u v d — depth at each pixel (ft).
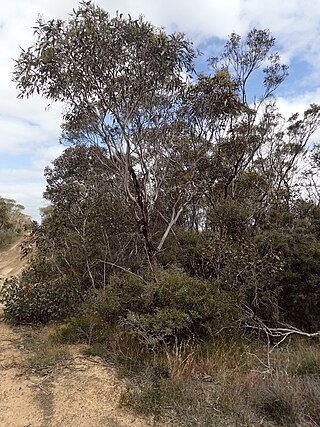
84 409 13.12
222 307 21.21
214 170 35.22
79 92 25.82
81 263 29.32
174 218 32.40
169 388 14.29
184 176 31.01
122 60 24.90
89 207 29.43
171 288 21.07
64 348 19.48
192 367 16.62
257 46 38.99
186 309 20.24
